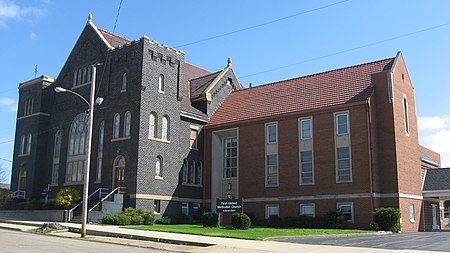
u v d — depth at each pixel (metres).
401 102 36.53
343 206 33.78
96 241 21.78
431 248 18.86
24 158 46.31
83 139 42.28
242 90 46.06
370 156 33.09
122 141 37.78
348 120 34.59
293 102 39.09
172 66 40.75
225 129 41.84
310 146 36.31
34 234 24.98
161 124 38.81
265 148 38.88
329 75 39.81
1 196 45.75
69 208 36.78
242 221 27.94
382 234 28.78
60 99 45.72
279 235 23.80
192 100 44.97
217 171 42.19
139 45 38.44
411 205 35.72
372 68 37.53
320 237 24.53
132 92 38.03
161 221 36.25
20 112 48.25
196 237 22.41
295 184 36.56
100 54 42.09
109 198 36.44
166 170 38.66
